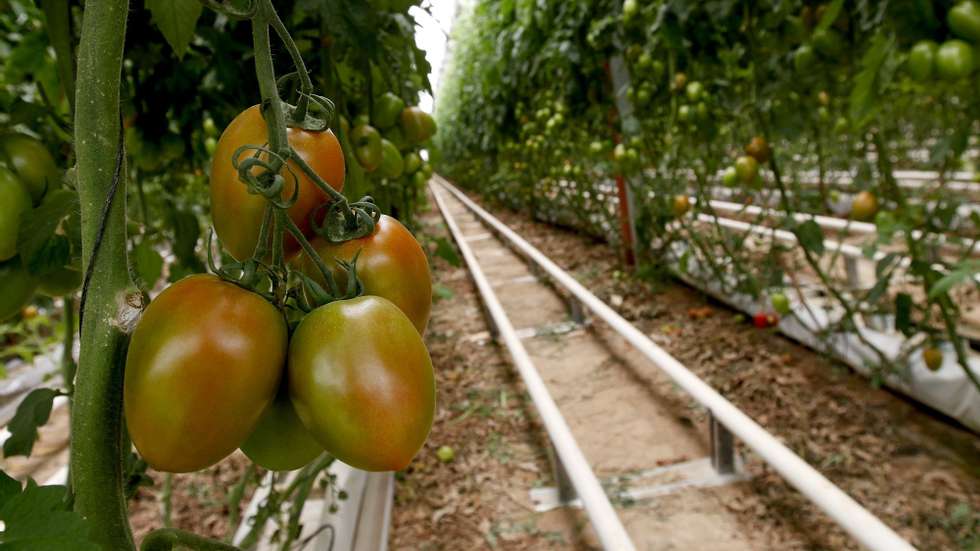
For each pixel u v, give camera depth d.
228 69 1.38
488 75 6.66
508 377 4.07
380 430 0.51
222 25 1.46
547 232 9.42
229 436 0.49
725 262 4.78
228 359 0.48
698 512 2.49
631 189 5.30
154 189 2.82
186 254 1.63
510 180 11.33
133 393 0.47
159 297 0.50
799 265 5.12
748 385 3.41
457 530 2.60
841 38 2.70
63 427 3.79
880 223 2.81
